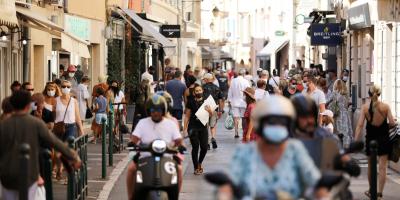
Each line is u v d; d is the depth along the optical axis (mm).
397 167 35750
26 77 48469
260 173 13672
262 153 13766
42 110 31219
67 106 32344
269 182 13648
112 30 68125
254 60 151500
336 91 42531
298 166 13766
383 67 45250
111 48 66938
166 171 21094
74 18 58625
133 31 72562
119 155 41938
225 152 43906
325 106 39375
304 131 17781
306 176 13750
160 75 92875
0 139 19625
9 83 45000
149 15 75562
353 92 53625
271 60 122688
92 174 35062
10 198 19750
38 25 43062
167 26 82062
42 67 51250
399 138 28547
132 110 61219
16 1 42281
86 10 61688
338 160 17125
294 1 108812
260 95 47219
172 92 45875
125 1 73812
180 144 22375
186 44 114625
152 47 87938
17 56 46812
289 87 48812
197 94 34969
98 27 64375
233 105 52781
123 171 36031
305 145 17094
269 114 13633
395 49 42594
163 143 21312
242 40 159500
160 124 22391
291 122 13750
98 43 64500
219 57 139125
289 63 115812
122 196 29281
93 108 46781
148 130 22328
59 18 54844
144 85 50094
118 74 66938
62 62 57250
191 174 35250
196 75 66688
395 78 42594
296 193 13711
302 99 17828
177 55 104438
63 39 41094
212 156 42000
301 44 101812
